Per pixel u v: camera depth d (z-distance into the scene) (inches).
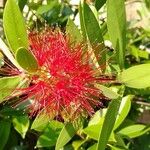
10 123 9.9
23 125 9.7
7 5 7.6
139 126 9.8
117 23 8.7
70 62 8.0
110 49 10.6
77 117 8.3
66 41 8.2
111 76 8.5
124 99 9.2
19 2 10.0
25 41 7.8
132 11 15.6
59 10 11.8
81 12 8.5
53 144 9.6
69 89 8.0
